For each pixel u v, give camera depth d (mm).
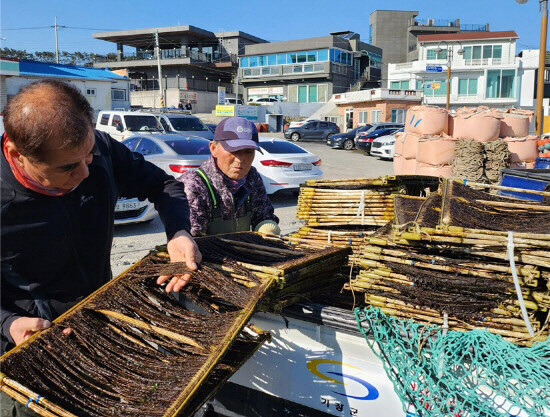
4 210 1522
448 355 1689
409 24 64375
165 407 1268
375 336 1814
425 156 8562
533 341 1604
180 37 56594
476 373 1662
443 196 2338
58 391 1398
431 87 43094
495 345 1586
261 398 2199
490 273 1662
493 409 1636
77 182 1524
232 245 2260
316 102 51125
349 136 25266
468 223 1843
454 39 43719
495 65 42906
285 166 9922
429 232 1725
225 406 2293
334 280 2371
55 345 1521
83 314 1672
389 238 1895
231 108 40969
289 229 7645
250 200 2771
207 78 56562
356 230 2801
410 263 1773
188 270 1797
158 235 7445
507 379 1594
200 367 1407
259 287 1756
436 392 1721
